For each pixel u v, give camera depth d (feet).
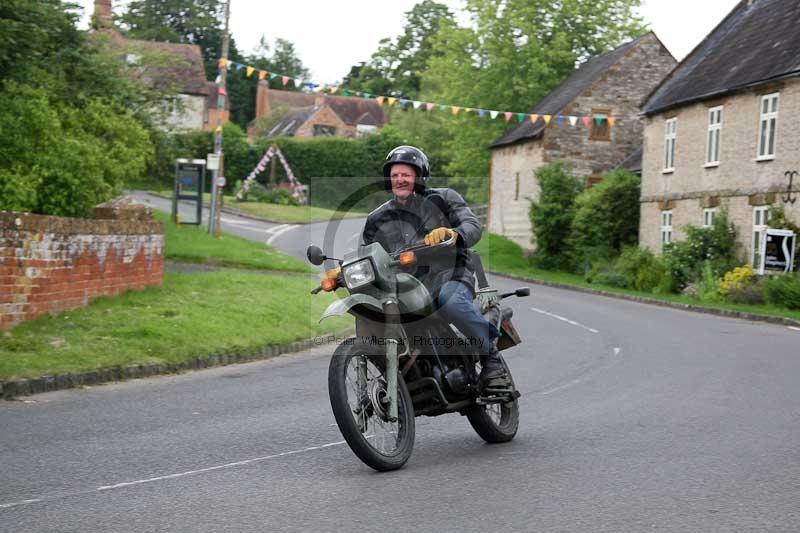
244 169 200.23
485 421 23.88
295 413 28.71
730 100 100.73
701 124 107.34
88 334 38.88
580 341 51.62
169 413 28.55
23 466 21.27
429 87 257.75
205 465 21.45
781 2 108.78
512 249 157.07
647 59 159.53
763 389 33.47
